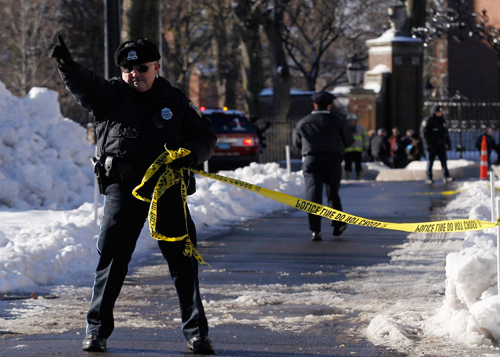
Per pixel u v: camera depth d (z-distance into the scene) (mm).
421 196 51125
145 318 18953
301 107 120562
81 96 14250
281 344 16062
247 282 24047
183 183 14750
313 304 20688
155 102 14711
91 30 134000
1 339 16531
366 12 149000
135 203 14695
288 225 38344
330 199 33344
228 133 71438
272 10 107438
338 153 32750
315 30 154750
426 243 31406
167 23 138125
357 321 18328
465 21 104250
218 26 139750
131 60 14484
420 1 107438
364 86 105562
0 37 142250
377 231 35562
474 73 136000
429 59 154625
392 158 84250
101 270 14836
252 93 114000
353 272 25562
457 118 126438
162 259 28328
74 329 17672
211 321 18562
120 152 14516
